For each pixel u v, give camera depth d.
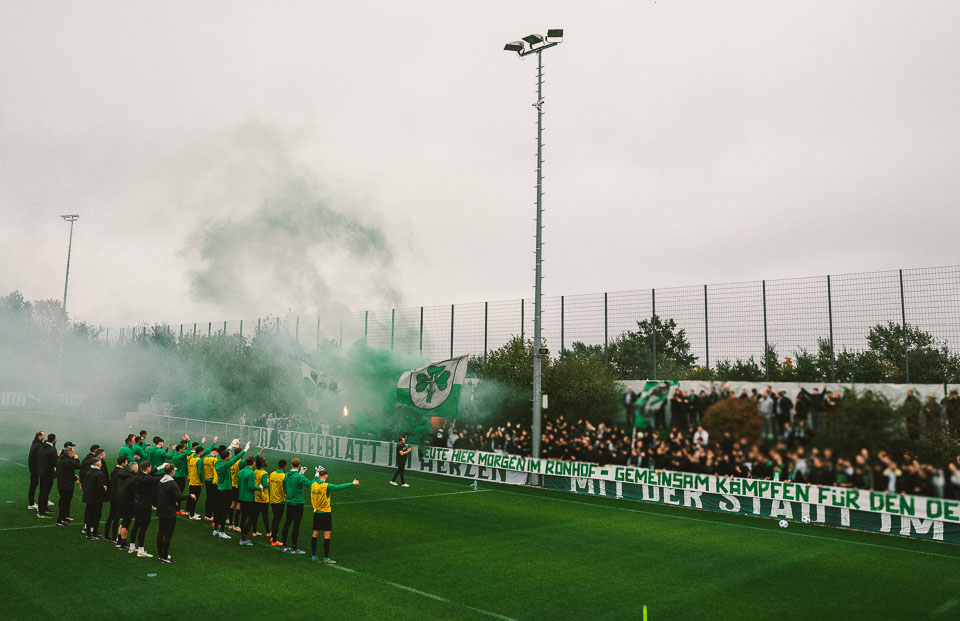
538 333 21.42
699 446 17.95
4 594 8.62
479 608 8.62
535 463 21.25
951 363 16.45
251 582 9.54
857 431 15.41
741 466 17.12
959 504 13.70
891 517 14.62
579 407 21.05
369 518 15.12
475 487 20.34
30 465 14.80
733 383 17.53
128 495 11.30
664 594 9.52
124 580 9.45
